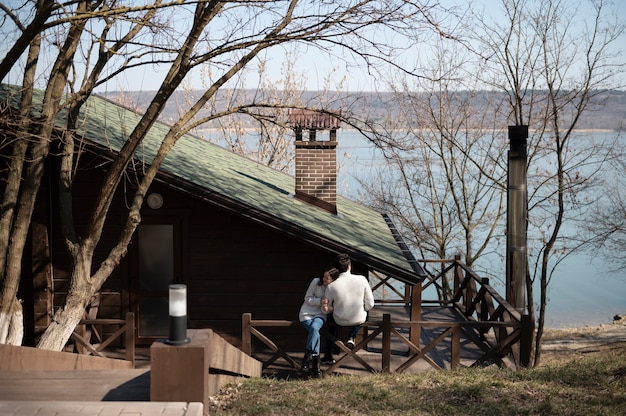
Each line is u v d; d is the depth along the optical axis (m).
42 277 12.20
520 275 13.34
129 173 12.31
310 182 15.67
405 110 24.39
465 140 24.98
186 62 8.66
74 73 9.72
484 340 12.97
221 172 15.06
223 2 8.64
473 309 14.24
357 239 13.31
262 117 10.11
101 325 12.75
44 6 7.85
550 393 8.38
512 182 13.18
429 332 13.79
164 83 8.88
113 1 9.49
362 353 12.21
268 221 11.85
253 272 12.73
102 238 12.59
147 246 12.72
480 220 24.70
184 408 4.73
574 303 46.41
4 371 6.01
